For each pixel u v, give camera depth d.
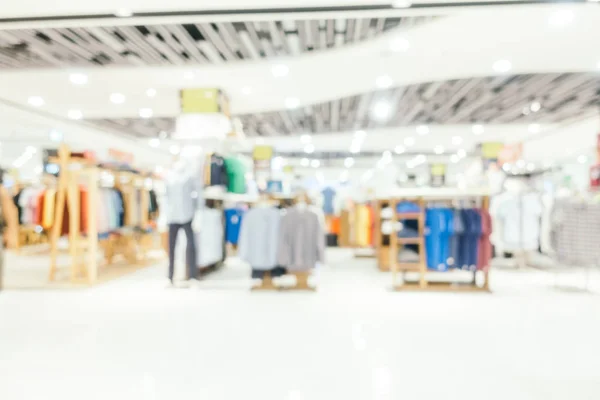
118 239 7.09
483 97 9.00
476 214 4.90
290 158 18.16
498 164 13.09
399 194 5.08
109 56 6.53
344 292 5.00
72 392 2.31
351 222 9.70
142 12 4.67
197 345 3.07
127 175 6.66
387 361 2.76
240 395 2.26
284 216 4.98
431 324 3.62
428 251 5.11
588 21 5.04
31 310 4.12
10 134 11.61
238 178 7.04
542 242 6.35
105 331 3.42
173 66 6.86
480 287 5.04
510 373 2.57
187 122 7.48
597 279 5.94
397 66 6.72
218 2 4.42
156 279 5.90
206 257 5.76
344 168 21.31
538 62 6.47
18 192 7.85
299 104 8.88
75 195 5.43
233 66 6.76
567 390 2.33
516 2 4.41
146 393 2.29
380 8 4.54
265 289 5.09
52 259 5.59
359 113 10.53
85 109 9.27
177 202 5.34
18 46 6.14
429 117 10.93
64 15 4.71
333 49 6.20
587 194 5.41
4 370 2.62
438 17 5.11
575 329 3.48
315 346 3.05
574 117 10.83
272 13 4.70
